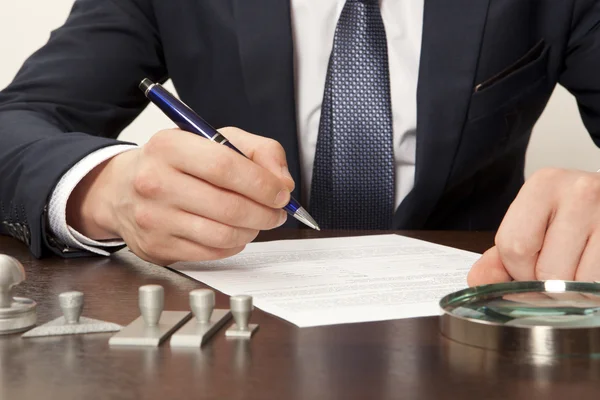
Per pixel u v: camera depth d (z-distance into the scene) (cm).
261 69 131
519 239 68
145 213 82
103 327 56
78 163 93
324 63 135
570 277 67
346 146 128
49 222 93
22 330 56
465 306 53
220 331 55
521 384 43
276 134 131
